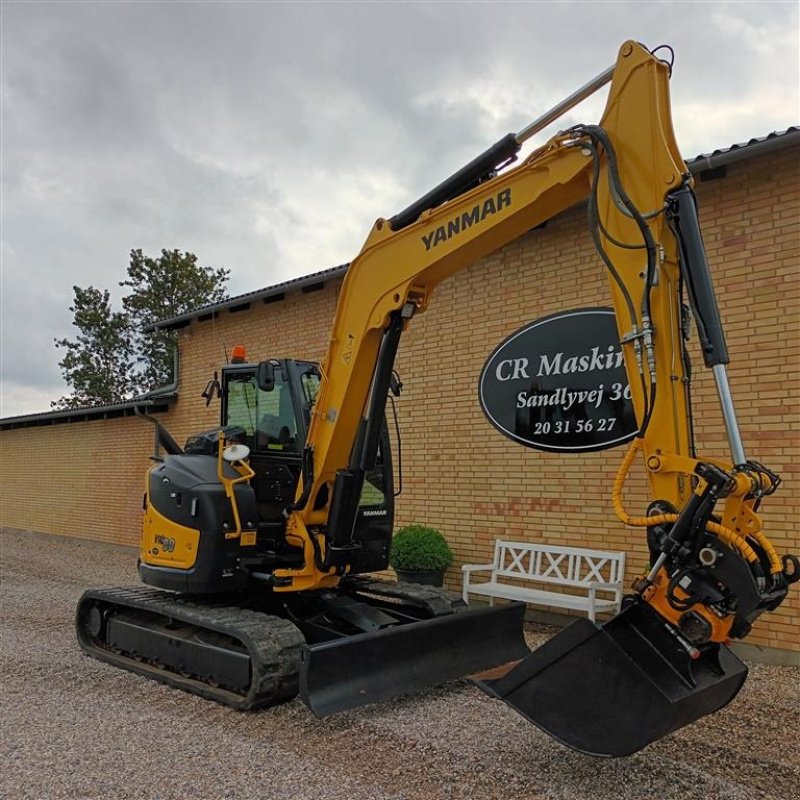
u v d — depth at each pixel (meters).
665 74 3.76
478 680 3.97
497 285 8.55
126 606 6.27
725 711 4.95
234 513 5.52
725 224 6.73
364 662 4.76
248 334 12.30
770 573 3.27
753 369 6.48
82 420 16.38
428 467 9.15
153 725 4.63
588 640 3.59
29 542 16.06
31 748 4.22
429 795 3.63
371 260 5.10
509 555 8.26
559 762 4.04
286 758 4.09
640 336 3.60
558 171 4.02
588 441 7.59
